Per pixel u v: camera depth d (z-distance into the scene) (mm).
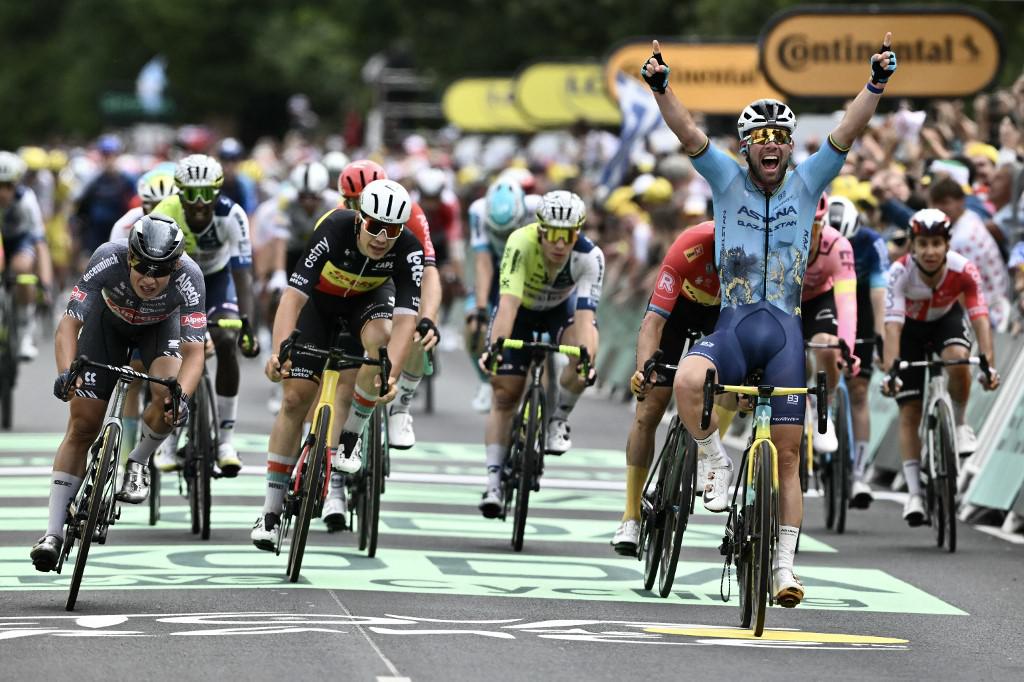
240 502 33031
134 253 22266
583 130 78562
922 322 31344
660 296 23875
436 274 28688
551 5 113750
